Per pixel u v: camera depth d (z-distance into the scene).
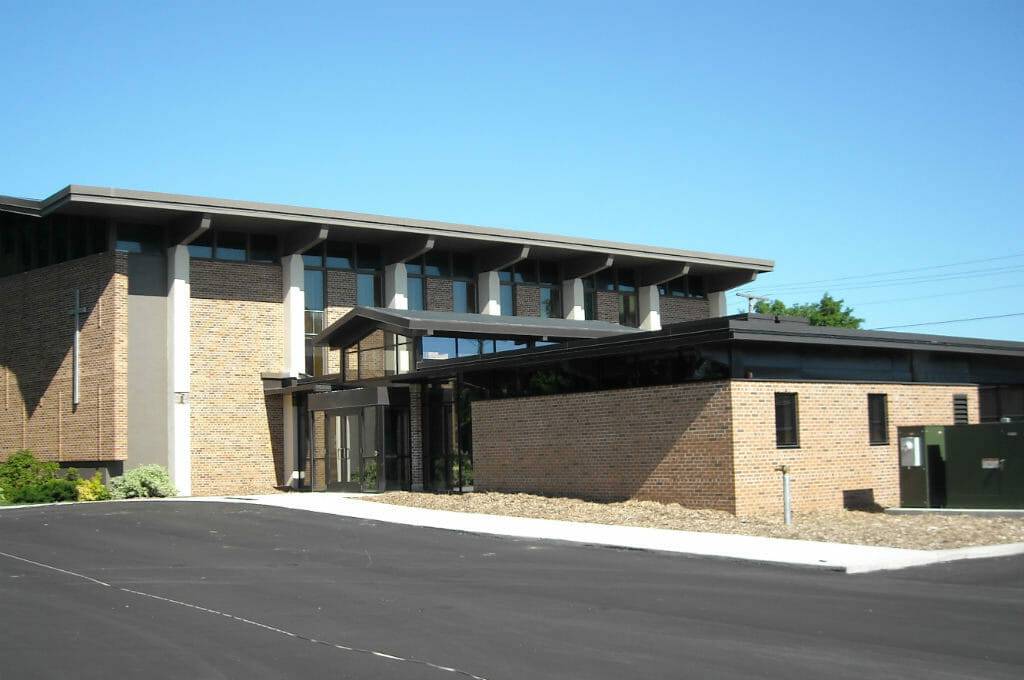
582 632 10.34
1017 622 10.78
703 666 8.80
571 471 25.89
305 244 36.66
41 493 31.09
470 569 15.42
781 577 14.35
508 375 28.19
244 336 36.78
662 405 23.53
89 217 35.94
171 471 34.91
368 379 33.47
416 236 38.47
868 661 8.97
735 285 49.28
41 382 37.59
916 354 26.30
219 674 8.66
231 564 16.20
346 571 15.28
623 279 46.84
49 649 9.72
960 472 22.67
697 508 22.48
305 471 37.09
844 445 23.89
